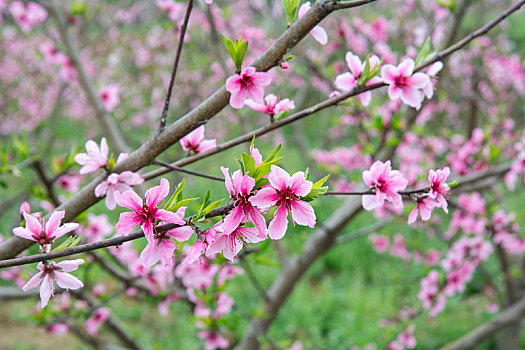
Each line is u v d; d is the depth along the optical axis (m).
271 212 1.31
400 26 4.81
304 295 6.82
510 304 4.36
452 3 1.87
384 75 1.31
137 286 2.66
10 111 7.29
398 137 2.58
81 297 2.66
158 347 2.93
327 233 2.88
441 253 4.64
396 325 4.18
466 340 3.70
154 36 6.27
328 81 3.45
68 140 7.70
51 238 1.03
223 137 7.53
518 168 2.41
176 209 1.01
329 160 4.27
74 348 5.55
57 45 2.96
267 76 1.14
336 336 6.07
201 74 5.76
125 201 0.98
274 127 1.34
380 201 1.17
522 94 5.62
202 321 2.53
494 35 5.63
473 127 4.44
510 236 3.25
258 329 2.99
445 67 2.54
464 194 3.26
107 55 7.05
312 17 1.15
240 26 6.01
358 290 6.89
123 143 2.84
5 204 3.85
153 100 6.57
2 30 7.19
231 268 2.33
